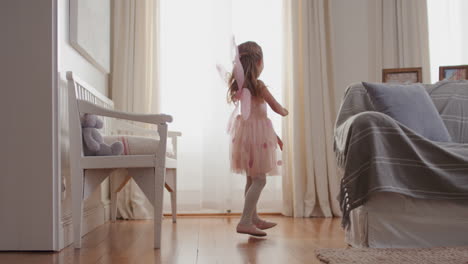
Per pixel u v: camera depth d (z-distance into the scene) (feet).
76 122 6.50
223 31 11.16
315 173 10.91
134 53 10.95
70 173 7.03
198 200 11.05
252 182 7.59
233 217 10.62
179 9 11.33
